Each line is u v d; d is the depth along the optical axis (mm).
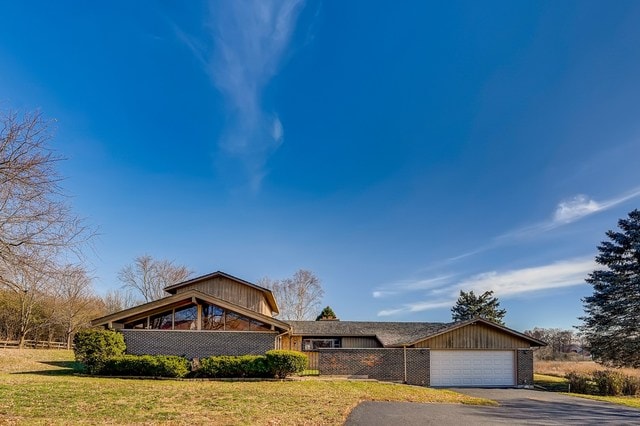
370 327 33219
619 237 31484
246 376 19219
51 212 9109
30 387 13648
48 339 44000
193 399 12820
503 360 24078
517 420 12297
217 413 10820
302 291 57844
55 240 9148
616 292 30094
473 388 22531
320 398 13961
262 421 10078
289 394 14578
